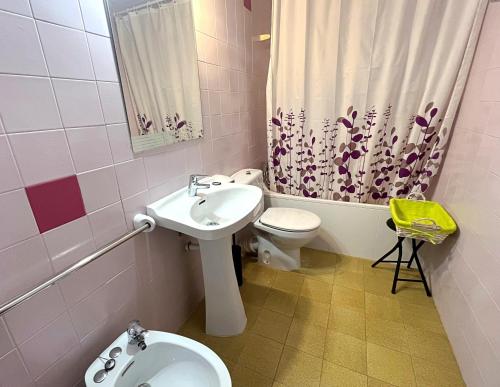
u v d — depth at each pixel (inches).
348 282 70.7
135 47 39.1
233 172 73.2
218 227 39.3
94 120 34.2
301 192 83.4
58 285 32.6
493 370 38.5
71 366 35.8
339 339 54.3
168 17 44.5
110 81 35.7
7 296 27.8
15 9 25.0
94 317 38.2
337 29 62.5
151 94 42.7
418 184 68.8
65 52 29.9
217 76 59.6
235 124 70.2
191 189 51.1
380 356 50.7
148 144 43.1
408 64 60.4
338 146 73.6
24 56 26.2
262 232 76.0
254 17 71.2
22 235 28.3
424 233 56.1
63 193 31.7
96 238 36.7
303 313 61.1
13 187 26.9
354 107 67.4
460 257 52.7
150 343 37.4
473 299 46.3
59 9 28.8
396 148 68.0
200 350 35.9
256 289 68.9
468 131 55.4
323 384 46.1
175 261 54.5
